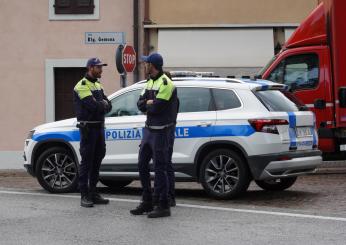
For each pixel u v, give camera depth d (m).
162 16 26.97
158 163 12.52
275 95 15.16
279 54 20.39
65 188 16.38
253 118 14.41
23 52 27.47
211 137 14.73
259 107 14.56
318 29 20.00
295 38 20.34
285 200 15.01
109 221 12.29
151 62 12.45
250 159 14.35
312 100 19.89
